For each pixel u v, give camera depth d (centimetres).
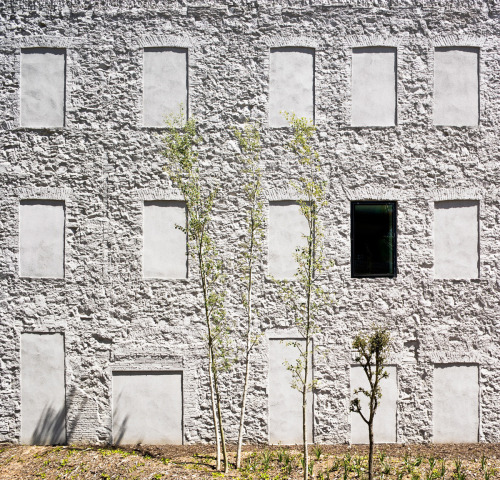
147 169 1112
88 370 1102
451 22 1127
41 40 1114
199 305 1108
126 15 1117
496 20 1132
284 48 1123
